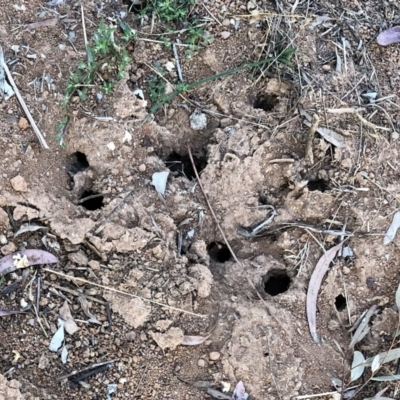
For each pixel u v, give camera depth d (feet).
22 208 2.38
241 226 2.58
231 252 2.53
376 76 2.78
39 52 2.54
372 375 2.48
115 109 2.54
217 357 2.41
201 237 2.54
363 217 2.59
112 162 2.50
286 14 2.74
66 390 2.33
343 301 2.60
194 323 2.41
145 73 2.65
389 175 2.65
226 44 2.70
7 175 2.39
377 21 2.88
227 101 2.66
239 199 2.58
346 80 2.72
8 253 2.36
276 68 2.67
